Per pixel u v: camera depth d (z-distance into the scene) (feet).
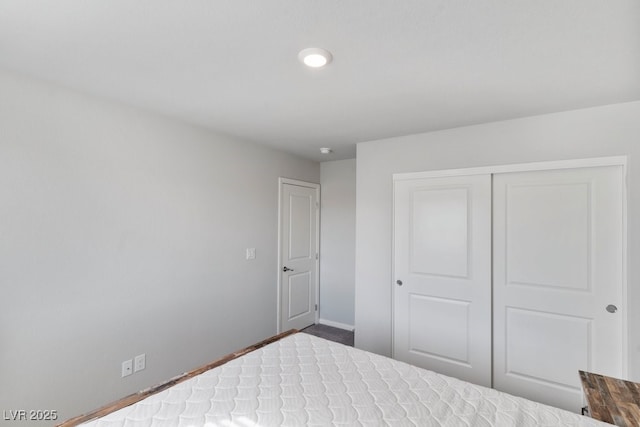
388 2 4.04
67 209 6.72
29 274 6.18
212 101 7.46
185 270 9.05
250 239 11.19
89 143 7.07
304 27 4.60
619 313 7.13
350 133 9.95
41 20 4.44
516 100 7.15
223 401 4.05
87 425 3.51
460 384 4.57
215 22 4.50
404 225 10.05
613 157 7.20
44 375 6.36
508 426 3.52
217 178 9.98
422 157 9.79
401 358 9.98
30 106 6.21
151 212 8.24
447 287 9.28
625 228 7.06
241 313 10.82
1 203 5.85
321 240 14.83
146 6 4.14
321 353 5.68
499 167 8.52
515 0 3.98
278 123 9.05
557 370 7.78
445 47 5.09
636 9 4.08
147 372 8.11
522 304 8.24
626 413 3.60
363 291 10.79
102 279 7.27
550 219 7.94
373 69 5.84
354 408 3.92
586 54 5.22
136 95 7.13
